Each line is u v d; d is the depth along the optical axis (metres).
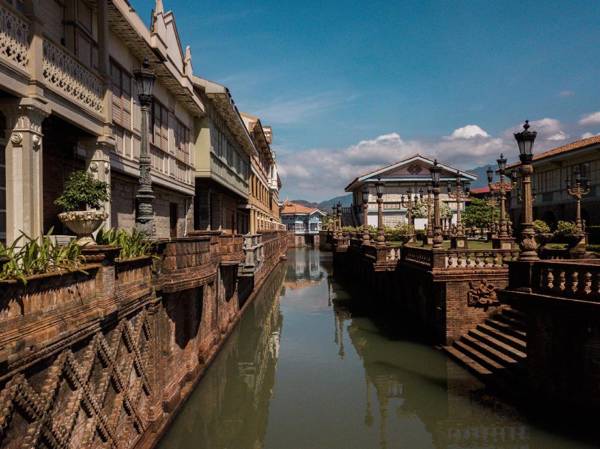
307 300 35.03
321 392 16.16
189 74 21.12
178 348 13.35
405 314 24.27
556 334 11.55
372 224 62.44
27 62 9.03
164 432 11.50
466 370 15.73
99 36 12.39
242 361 20.34
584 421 10.70
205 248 13.38
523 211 12.42
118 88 14.35
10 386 5.39
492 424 11.97
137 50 15.50
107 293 7.97
